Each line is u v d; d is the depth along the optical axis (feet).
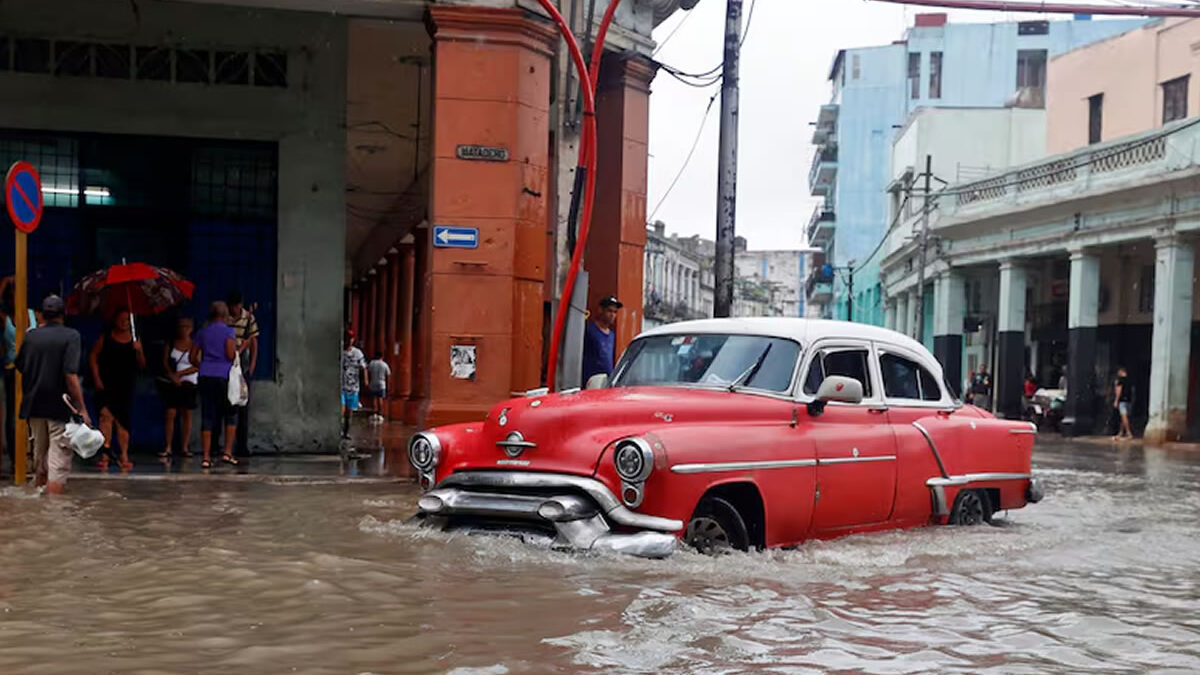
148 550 21.40
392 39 51.11
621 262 50.49
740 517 21.24
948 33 185.37
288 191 46.21
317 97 46.26
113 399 38.65
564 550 19.80
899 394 26.32
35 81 43.80
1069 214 99.55
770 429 22.06
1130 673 13.80
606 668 13.16
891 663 13.82
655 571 19.12
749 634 15.06
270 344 46.44
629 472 19.53
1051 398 106.22
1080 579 20.74
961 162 144.15
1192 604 18.52
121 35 44.47
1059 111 119.55
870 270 178.60
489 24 42.80
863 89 189.26
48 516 26.50
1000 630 15.94
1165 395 87.40
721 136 48.80
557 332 37.52
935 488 25.99
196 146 46.01
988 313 125.49
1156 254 89.51
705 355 24.13
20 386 33.27
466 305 42.75
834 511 23.13
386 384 86.28
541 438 20.92
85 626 14.98
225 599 16.75
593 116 37.17
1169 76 104.27
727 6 48.55
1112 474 50.49
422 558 20.15
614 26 49.65
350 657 13.44
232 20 45.34
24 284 32.65
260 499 30.66
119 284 40.11
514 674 12.84
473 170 42.86
